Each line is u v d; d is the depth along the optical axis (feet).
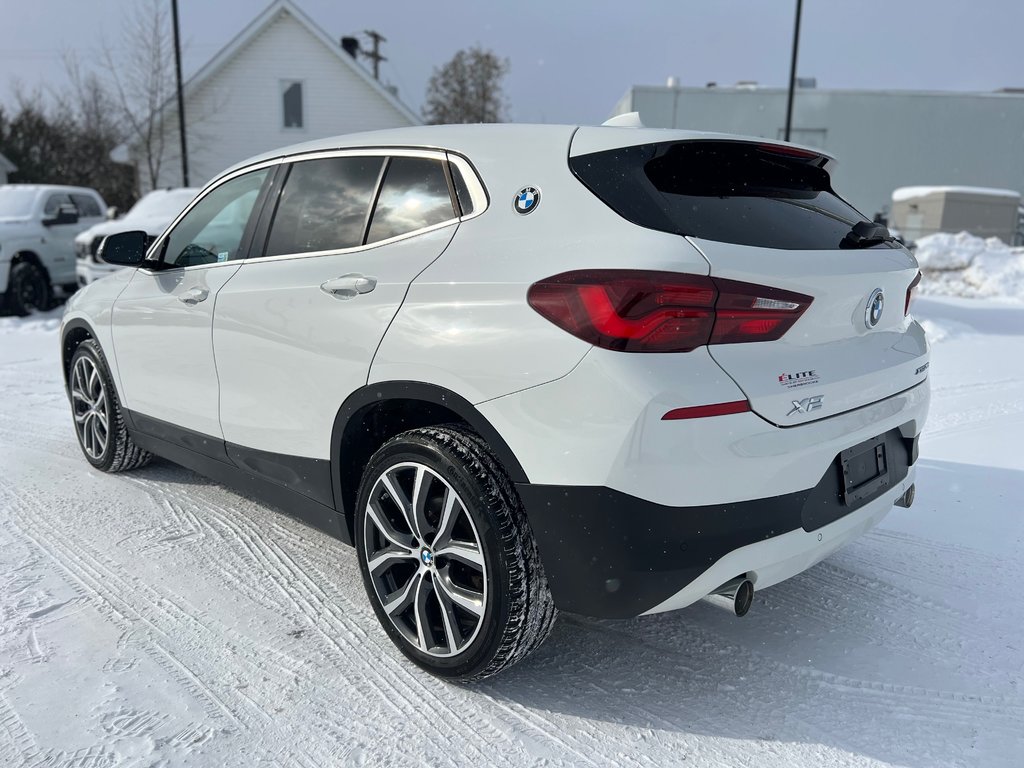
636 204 6.92
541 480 6.73
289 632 8.75
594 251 6.68
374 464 8.05
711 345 6.40
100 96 80.94
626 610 6.77
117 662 8.11
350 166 9.22
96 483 13.41
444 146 8.33
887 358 7.75
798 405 6.74
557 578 6.93
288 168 10.02
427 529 7.68
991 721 7.34
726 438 6.36
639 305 6.27
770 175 8.24
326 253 8.98
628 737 7.09
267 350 9.25
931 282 49.49
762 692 7.79
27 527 11.53
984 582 10.00
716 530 6.50
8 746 6.81
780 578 7.25
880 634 8.84
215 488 13.24
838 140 82.02
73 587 9.70
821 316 6.98
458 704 7.54
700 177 7.46
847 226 8.12
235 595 9.58
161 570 10.21
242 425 9.91
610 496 6.41
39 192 39.52
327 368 8.44
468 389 7.08
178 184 75.05
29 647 8.34
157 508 12.32
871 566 10.44
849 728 7.23
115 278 12.89
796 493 6.86
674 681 7.97
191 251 11.30
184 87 72.84
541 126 8.09
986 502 12.56
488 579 7.14
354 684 7.81
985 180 81.76
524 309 6.81
